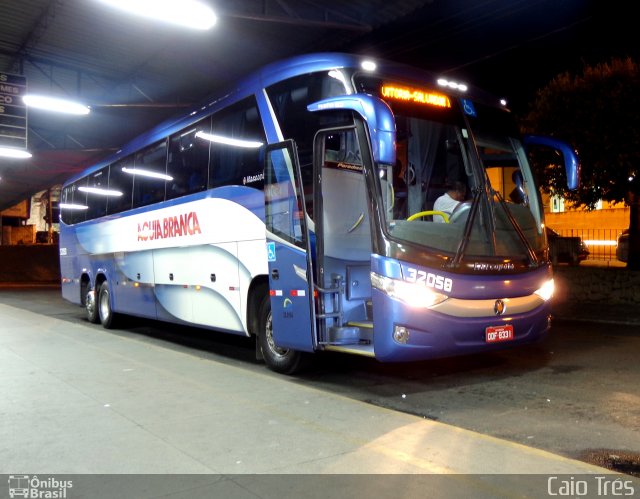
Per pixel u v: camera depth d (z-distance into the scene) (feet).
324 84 23.65
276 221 25.11
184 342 38.50
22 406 20.11
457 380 24.80
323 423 17.71
